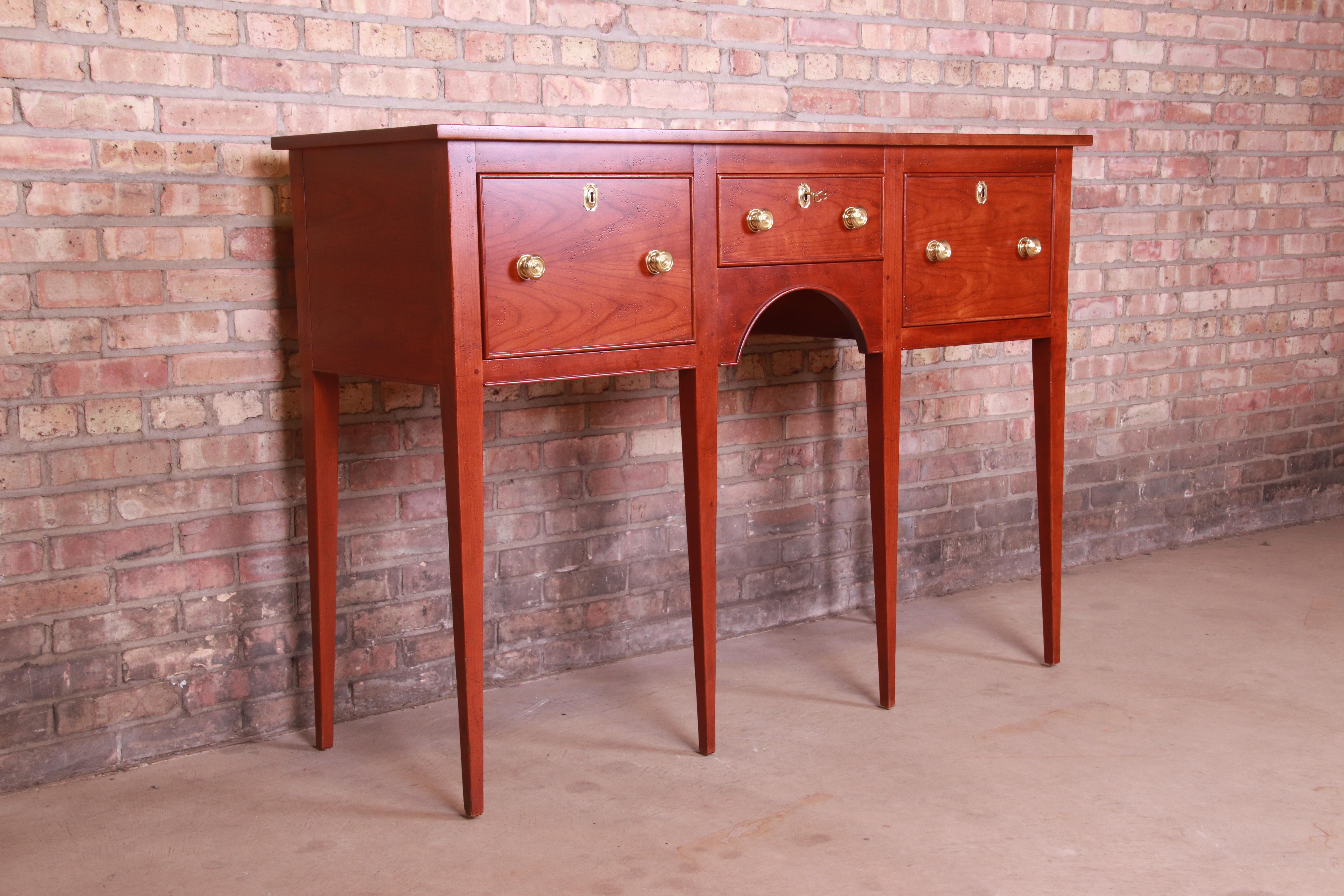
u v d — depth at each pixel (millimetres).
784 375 2912
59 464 2076
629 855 1871
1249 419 3771
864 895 1750
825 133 2160
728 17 2730
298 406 2293
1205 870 1812
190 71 2125
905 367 3082
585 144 1918
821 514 3018
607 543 2709
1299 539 3750
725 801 2045
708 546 2172
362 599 2412
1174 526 3664
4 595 2051
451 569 1942
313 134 2082
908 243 2322
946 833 1929
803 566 3004
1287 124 3684
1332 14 3713
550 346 1931
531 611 2621
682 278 2055
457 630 1951
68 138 2027
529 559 2604
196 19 2121
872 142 2219
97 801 2061
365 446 2379
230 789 2107
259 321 2236
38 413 2049
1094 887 1765
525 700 2506
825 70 2879
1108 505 3518
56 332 2049
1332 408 3955
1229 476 3758
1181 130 3473
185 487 2199
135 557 2164
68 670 2123
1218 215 3588
